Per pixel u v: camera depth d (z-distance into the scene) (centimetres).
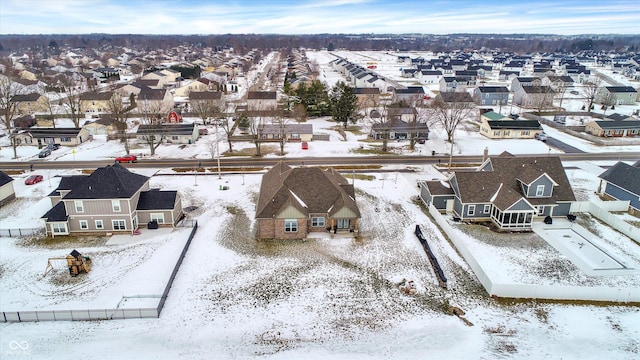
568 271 4056
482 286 3841
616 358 2981
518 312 3481
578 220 5178
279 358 2959
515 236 4759
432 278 3956
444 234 4809
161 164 7306
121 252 4338
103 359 2903
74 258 3866
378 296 3684
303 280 3903
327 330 3256
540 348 3075
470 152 8144
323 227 4831
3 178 5562
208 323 3312
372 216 5253
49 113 10938
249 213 5328
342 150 8281
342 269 4094
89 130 9456
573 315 3447
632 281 3903
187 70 19162
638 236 4678
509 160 5372
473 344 3112
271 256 4316
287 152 8112
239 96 14450
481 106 12950
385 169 7112
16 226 4888
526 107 12625
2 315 3247
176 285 3791
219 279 3903
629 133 9256
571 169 7088
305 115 11106
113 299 3562
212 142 8694
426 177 6712
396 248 4491
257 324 3312
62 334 3147
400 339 3166
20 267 4041
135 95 13175
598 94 13238
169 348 3038
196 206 5519
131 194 4644
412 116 9975
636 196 5325
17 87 12425
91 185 4644
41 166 7131
